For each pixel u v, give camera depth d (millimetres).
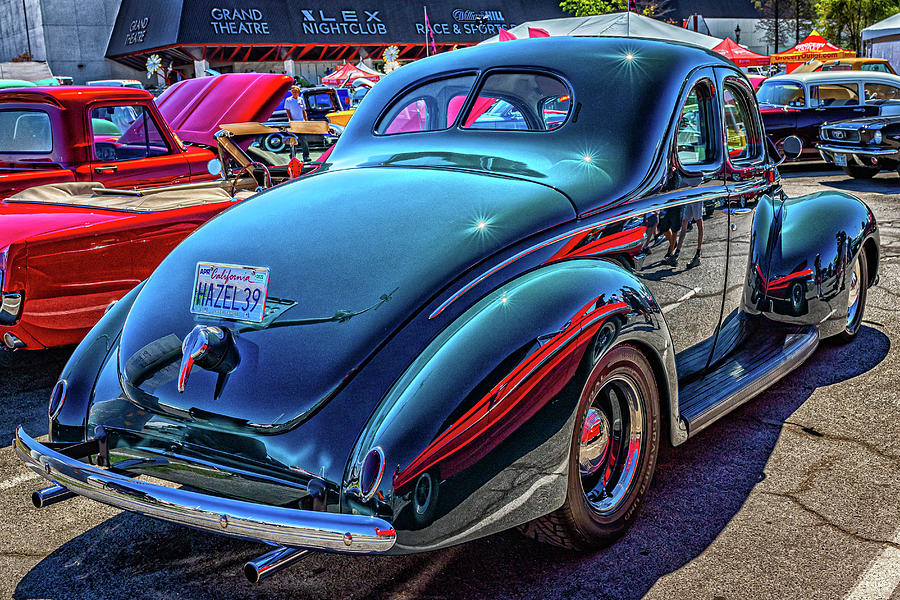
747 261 3803
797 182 12242
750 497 3221
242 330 2520
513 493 2357
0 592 2715
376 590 2691
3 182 5789
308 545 2141
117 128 7961
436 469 2182
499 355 2311
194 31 50406
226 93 9148
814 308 4215
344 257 2580
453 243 2559
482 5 59094
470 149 3254
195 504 2221
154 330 2682
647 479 2955
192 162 6918
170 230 4500
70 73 53000
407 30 56500
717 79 3520
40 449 2572
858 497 3203
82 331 4281
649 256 3057
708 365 3656
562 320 2438
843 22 40125
